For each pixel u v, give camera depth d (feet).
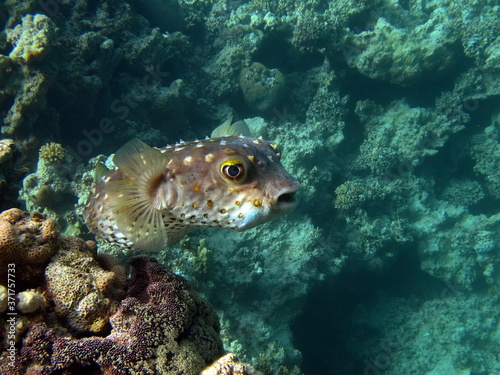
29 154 26.81
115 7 35.78
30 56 25.23
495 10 45.80
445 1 50.14
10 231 6.98
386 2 49.01
